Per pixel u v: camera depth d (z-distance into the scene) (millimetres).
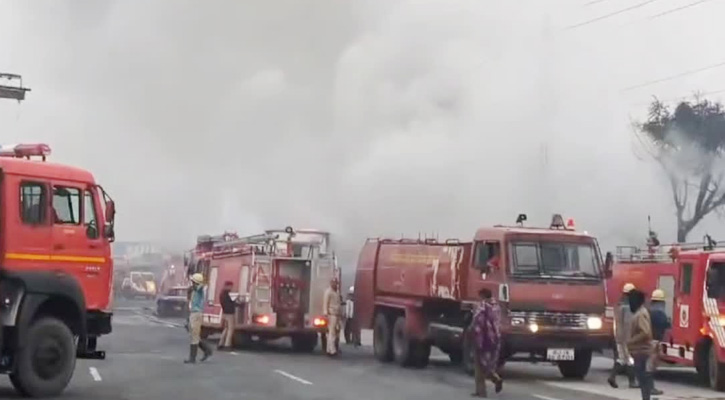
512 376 18703
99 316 13477
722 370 16438
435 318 20094
